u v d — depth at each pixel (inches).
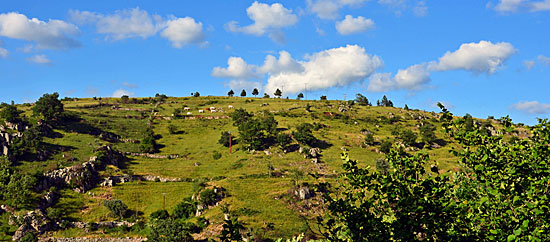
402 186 493.7
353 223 499.5
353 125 6904.5
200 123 6953.7
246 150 5167.3
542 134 532.1
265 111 7691.9
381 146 5378.9
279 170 4347.9
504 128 574.6
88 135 5305.1
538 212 442.9
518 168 504.7
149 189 4003.4
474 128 556.4
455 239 502.0
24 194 3174.2
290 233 2748.5
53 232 3002.0
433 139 5649.6
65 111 6363.2
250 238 566.6
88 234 3036.4
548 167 500.4
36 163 3969.0
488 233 497.0
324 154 5093.5
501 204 479.5
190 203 3499.0
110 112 7308.1
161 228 2738.7
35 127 4726.9
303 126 5595.5
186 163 4960.6
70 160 4192.9
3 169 3563.0
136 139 5836.6
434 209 483.2
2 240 2746.1
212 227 2901.1
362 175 515.5
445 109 562.3
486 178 513.3
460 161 570.9
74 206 3435.0
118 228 3171.8
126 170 4419.3
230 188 3678.6
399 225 480.1
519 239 443.8
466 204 514.0
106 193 3782.0
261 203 3321.9
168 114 7578.7
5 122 4547.2
